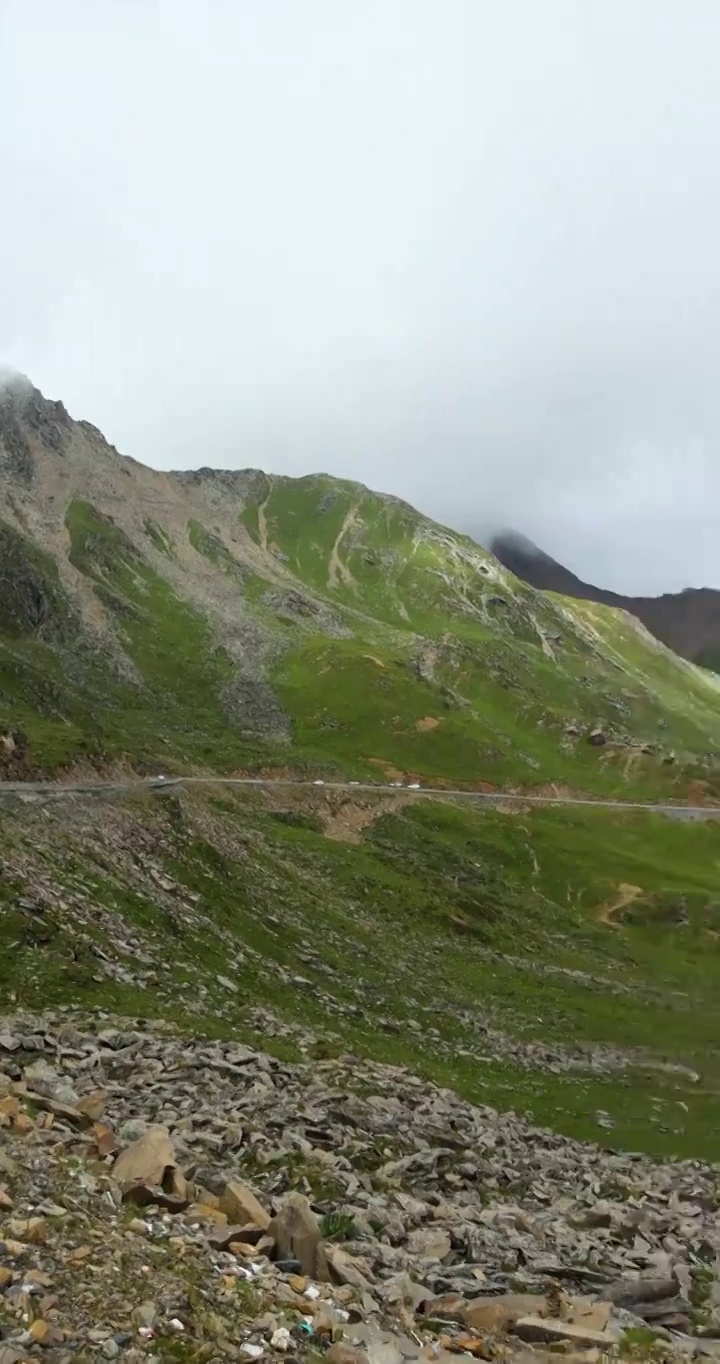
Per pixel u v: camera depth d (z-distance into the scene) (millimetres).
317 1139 25688
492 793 189375
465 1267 19047
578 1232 25594
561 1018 69750
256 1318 12102
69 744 87500
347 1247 17672
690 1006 81812
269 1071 31375
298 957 59406
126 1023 32938
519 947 90750
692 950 113625
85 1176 15773
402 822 136375
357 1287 14820
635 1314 19344
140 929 47938
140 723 173000
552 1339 15570
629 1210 28766
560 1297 17750
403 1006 58969
